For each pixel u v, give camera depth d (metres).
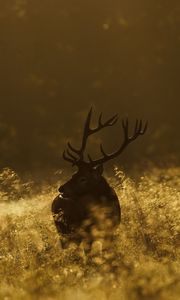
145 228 36.03
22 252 33.53
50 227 35.69
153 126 182.62
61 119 186.25
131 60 185.75
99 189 36.50
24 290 26.33
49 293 25.84
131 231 35.12
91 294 25.06
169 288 25.22
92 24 187.75
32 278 27.69
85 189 36.31
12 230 37.16
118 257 31.16
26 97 188.38
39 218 37.72
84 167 36.88
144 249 32.78
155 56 185.12
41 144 181.25
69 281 28.06
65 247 34.81
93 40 187.38
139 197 41.66
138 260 30.48
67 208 36.09
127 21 186.12
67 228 36.19
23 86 188.75
